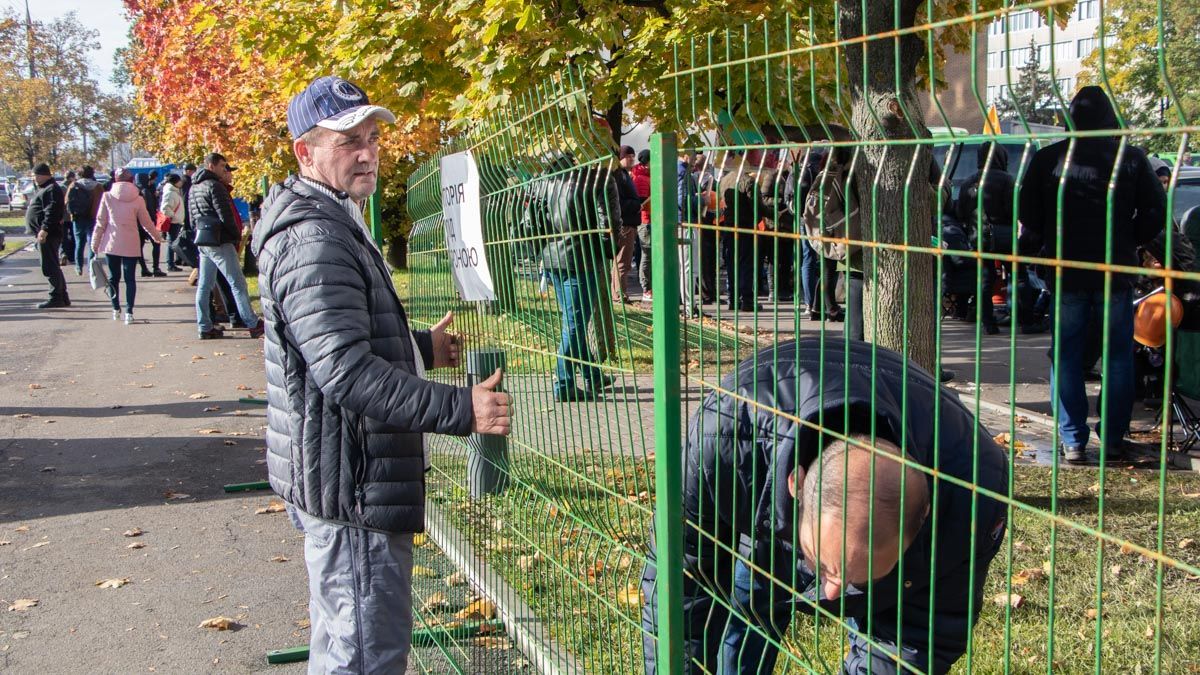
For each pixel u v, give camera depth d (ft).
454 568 14.01
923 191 13.71
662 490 6.69
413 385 8.07
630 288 47.14
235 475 21.38
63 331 42.19
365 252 8.69
